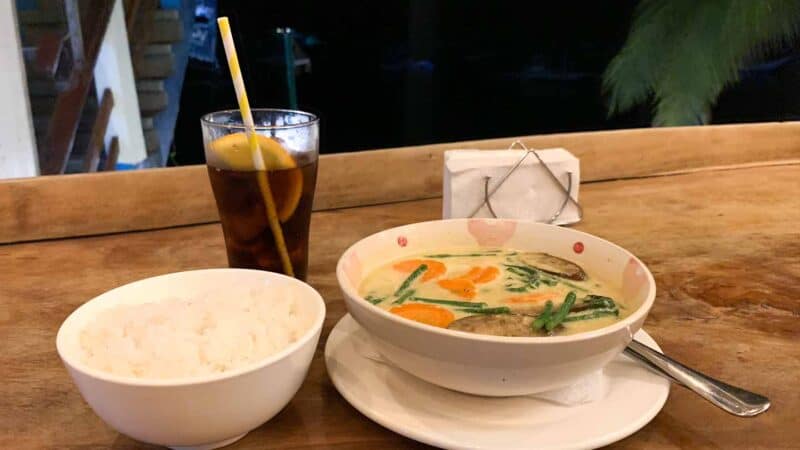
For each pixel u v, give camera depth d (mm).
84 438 642
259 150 831
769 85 3709
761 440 642
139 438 587
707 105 3637
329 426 660
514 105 3918
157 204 1214
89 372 546
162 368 595
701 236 1195
